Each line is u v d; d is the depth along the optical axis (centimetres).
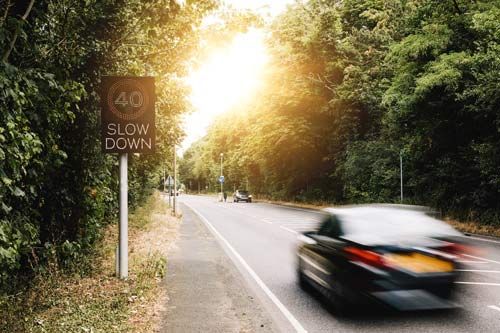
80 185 973
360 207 788
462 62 1817
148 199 3350
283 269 1092
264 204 4928
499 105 1759
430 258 645
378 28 3250
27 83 591
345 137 3569
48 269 812
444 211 2281
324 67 3847
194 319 666
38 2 694
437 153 2345
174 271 1050
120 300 725
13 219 651
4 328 568
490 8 1888
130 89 938
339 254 695
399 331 623
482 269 1073
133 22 981
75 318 636
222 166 8369
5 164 571
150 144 943
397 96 2178
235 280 953
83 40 878
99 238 1209
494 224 1909
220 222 2498
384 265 635
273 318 686
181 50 1121
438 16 2117
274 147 4234
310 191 4412
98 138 1002
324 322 666
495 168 1850
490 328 632
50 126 728
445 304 641
